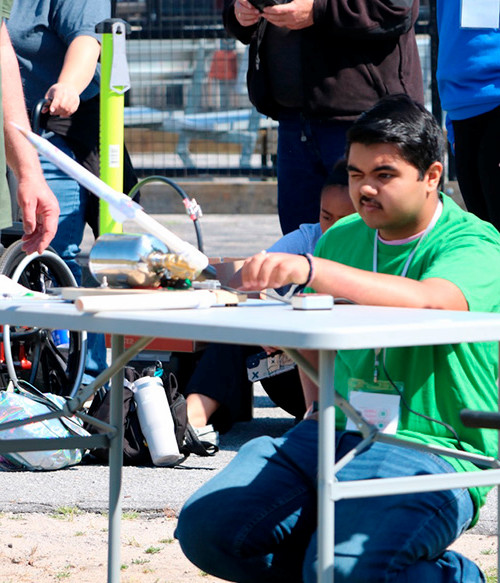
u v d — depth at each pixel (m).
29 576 10.57
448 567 8.07
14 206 17.20
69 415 8.72
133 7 38.66
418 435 8.20
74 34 17.80
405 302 7.81
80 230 18.48
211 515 8.18
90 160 18.39
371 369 8.40
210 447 15.24
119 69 17.58
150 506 12.72
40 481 13.81
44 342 16.80
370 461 8.08
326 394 6.56
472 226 8.61
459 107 16.73
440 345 8.22
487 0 16.22
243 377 15.99
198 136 40.06
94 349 18.38
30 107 18.22
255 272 7.71
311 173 17.03
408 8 16.11
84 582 10.42
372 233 9.03
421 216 8.56
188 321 6.59
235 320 6.63
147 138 40.19
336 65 16.30
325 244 9.45
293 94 16.64
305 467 8.51
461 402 8.20
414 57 17.09
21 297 8.43
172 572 10.73
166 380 14.95
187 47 39.72
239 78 39.97
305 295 7.43
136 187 11.51
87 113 18.27
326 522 6.60
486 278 8.21
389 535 7.52
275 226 42.16
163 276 7.98
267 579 8.34
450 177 32.06
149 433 14.49
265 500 8.27
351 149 8.40
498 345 7.83
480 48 16.39
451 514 7.89
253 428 17.05
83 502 12.86
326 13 15.83
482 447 8.24
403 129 8.19
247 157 40.03
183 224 41.75
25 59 18.08
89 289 7.86
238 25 16.95
